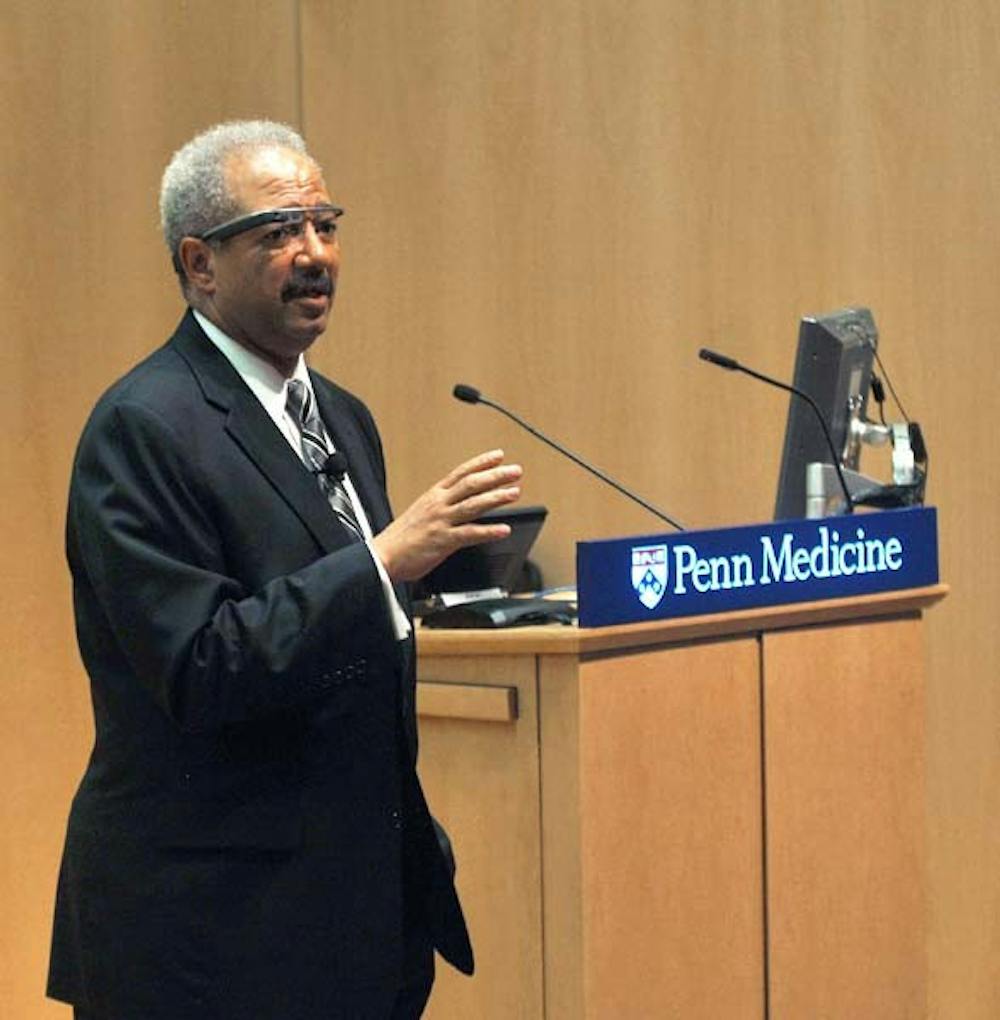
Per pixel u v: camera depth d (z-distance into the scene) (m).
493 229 15.70
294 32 16.20
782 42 14.45
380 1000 7.79
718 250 14.80
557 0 15.38
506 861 9.01
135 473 7.46
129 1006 7.61
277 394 8.09
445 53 15.84
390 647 7.48
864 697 9.93
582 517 15.48
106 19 14.94
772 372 14.61
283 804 7.59
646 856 8.98
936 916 13.95
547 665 8.81
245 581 7.58
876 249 14.10
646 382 15.14
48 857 14.52
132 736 7.69
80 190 14.74
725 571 9.13
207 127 15.49
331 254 7.93
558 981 8.85
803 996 9.64
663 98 14.97
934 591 10.15
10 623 14.44
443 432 16.02
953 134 13.76
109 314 14.82
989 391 13.68
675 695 9.10
